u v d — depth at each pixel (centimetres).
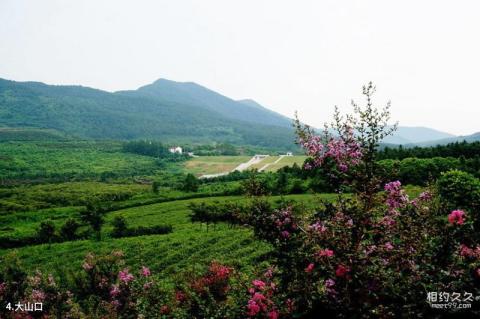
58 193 11188
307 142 964
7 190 11650
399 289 721
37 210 8994
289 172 8044
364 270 724
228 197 8319
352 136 921
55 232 6075
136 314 1352
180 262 3691
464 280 718
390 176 855
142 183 14562
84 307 1723
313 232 802
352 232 784
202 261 3544
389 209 852
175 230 5859
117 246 4844
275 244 891
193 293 1091
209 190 9338
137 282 1512
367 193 801
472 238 771
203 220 5359
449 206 869
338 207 851
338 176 900
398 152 7912
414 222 809
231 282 1195
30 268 4103
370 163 840
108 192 11169
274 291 854
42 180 15762
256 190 955
